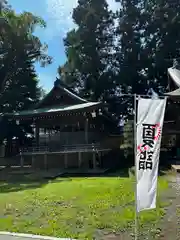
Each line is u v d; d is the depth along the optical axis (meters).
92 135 29.02
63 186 17.03
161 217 9.80
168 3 35.97
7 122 33.88
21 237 8.72
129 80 36.75
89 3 39.28
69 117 29.12
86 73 39.25
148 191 7.27
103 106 27.31
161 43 36.59
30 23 34.69
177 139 26.89
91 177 21.23
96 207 11.46
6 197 14.78
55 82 29.94
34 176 23.50
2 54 35.00
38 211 11.58
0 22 31.88
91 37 38.31
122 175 21.53
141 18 37.81
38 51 36.81
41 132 30.89
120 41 38.97
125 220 9.61
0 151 35.16
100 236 8.45
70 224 9.65
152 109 7.44
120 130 35.81
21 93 36.09
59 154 27.50
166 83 37.25
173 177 17.56
